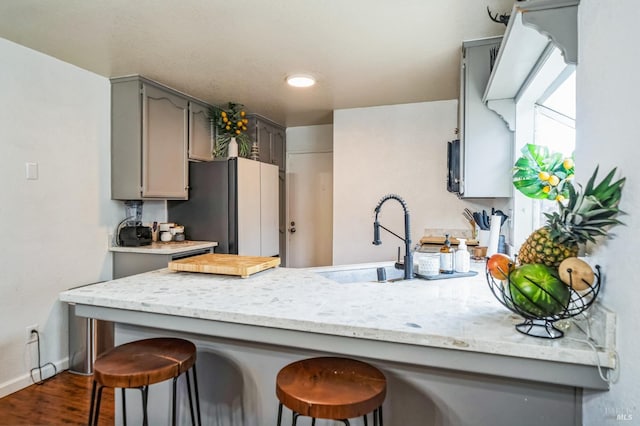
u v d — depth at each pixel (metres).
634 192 0.80
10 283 2.34
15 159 2.37
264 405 1.44
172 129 3.26
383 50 2.45
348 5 1.89
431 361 1.05
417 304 1.30
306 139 4.76
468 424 1.18
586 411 1.03
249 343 1.46
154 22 2.07
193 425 1.40
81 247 2.81
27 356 2.44
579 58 1.08
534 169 1.76
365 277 2.28
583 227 0.92
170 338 1.45
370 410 1.00
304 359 1.32
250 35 2.23
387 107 3.77
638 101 0.78
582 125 1.06
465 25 2.10
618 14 0.86
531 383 1.11
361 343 1.11
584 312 1.00
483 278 1.84
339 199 3.93
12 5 1.89
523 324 1.05
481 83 2.30
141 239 3.10
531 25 1.14
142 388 1.23
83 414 2.11
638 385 0.78
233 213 3.44
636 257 0.79
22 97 2.40
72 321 2.66
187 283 1.61
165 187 3.20
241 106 3.81
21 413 2.12
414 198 3.69
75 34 2.22
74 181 2.75
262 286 1.56
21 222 2.40
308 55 2.53
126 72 2.86
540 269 0.96
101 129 2.96
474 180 2.33
